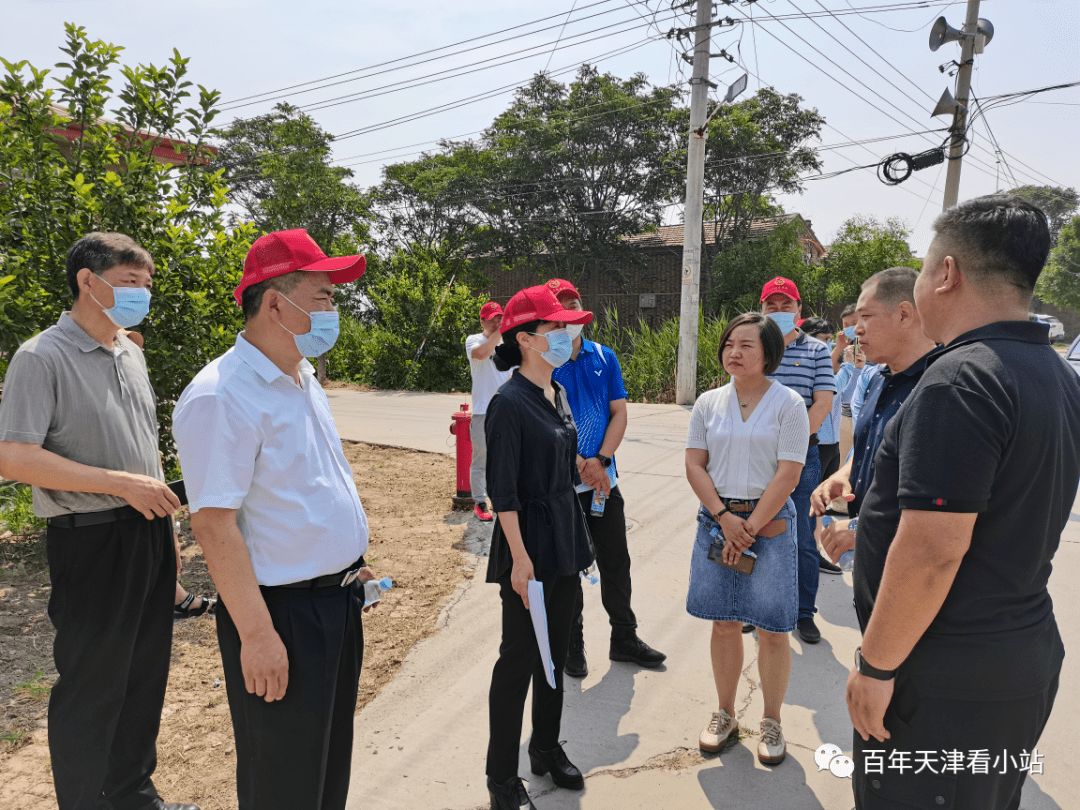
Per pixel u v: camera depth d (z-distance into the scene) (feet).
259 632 5.43
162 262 16.52
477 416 19.01
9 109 15.17
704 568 9.39
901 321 7.85
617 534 11.44
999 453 4.62
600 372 11.57
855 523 7.02
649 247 102.47
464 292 60.75
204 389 5.47
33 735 9.19
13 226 14.89
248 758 5.88
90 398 7.74
